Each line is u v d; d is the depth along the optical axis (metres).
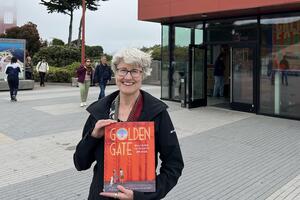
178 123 10.66
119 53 2.38
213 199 5.12
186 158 7.14
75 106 13.98
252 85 12.49
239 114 12.30
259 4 10.66
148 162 2.20
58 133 9.40
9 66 15.48
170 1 13.20
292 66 11.42
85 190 5.53
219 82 15.90
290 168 6.55
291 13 11.34
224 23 13.25
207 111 12.89
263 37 12.10
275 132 9.55
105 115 2.40
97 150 2.38
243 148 7.94
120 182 2.18
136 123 2.21
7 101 15.48
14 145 8.20
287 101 11.58
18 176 6.16
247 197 5.20
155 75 24.06
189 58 13.38
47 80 25.38
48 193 5.40
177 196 5.23
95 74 14.84
